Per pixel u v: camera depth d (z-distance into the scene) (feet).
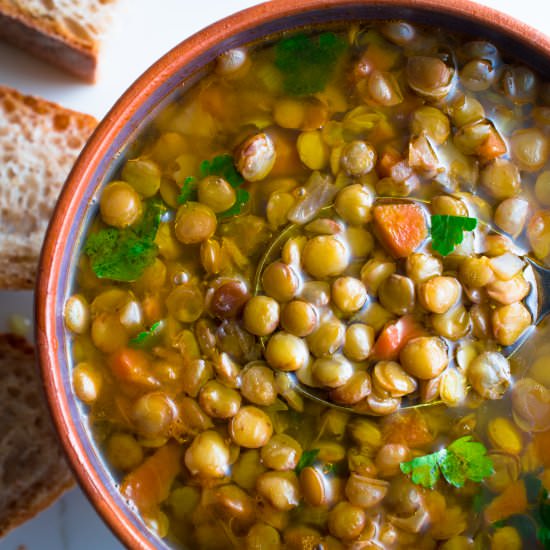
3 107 1.10
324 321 0.96
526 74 0.95
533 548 0.97
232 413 0.95
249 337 0.96
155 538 0.95
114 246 0.95
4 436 1.11
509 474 0.97
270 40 0.95
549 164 0.96
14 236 1.10
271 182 0.96
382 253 0.96
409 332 0.96
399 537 0.97
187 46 0.92
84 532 1.11
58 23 1.10
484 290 0.96
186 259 0.96
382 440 0.96
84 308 0.95
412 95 0.96
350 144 0.96
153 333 0.96
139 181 0.95
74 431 0.92
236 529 0.96
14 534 1.10
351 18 0.94
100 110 1.12
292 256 0.95
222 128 0.96
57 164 1.10
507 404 0.97
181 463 0.96
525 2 1.10
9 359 1.11
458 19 0.93
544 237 0.96
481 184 0.96
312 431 0.96
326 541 0.96
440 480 0.97
